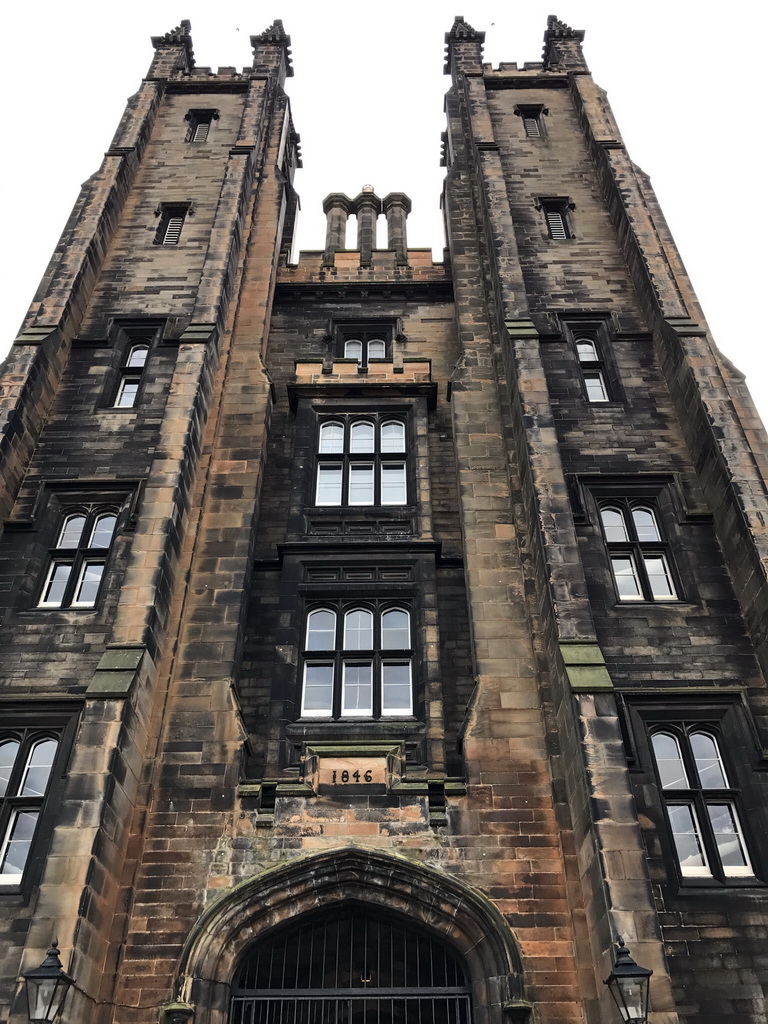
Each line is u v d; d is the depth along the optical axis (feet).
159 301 73.97
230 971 41.65
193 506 59.36
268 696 53.93
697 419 60.64
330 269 87.04
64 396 65.82
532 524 56.18
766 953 40.88
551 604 50.44
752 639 51.44
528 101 98.12
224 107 98.12
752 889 42.63
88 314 72.74
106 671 46.83
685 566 55.36
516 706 49.70
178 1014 39.01
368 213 103.50
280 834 45.03
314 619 57.06
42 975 35.06
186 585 54.95
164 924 42.32
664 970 36.65
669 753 47.62
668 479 60.03
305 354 78.64
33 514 57.52
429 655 54.24
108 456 61.57
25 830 44.88
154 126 94.94
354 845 44.32
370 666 54.60
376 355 80.23
